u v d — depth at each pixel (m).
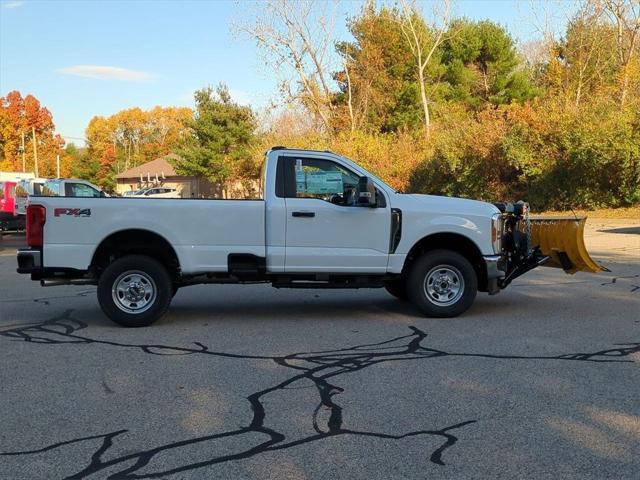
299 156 7.92
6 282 12.40
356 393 5.18
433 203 8.05
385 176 37.53
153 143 106.88
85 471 3.81
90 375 5.75
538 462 3.88
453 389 5.25
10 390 5.32
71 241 7.56
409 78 47.31
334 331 7.49
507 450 4.05
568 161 28.39
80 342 7.02
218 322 8.08
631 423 4.48
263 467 3.84
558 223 8.90
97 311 9.00
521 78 48.09
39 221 7.52
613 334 7.14
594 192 28.30
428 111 44.00
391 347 6.68
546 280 11.46
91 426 4.52
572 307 8.82
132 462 3.92
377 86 45.81
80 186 23.98
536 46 52.97
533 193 30.27
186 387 5.38
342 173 7.98
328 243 7.83
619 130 25.88
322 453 4.03
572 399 4.98
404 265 8.16
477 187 33.09
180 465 3.88
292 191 7.85
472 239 8.01
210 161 54.44
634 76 31.88
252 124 55.44
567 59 41.62
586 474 3.72
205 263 7.72
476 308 8.84
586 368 5.82
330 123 43.91
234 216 7.73
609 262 13.67
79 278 7.83
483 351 6.46
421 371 5.78
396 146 38.75
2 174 28.17
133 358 6.34
